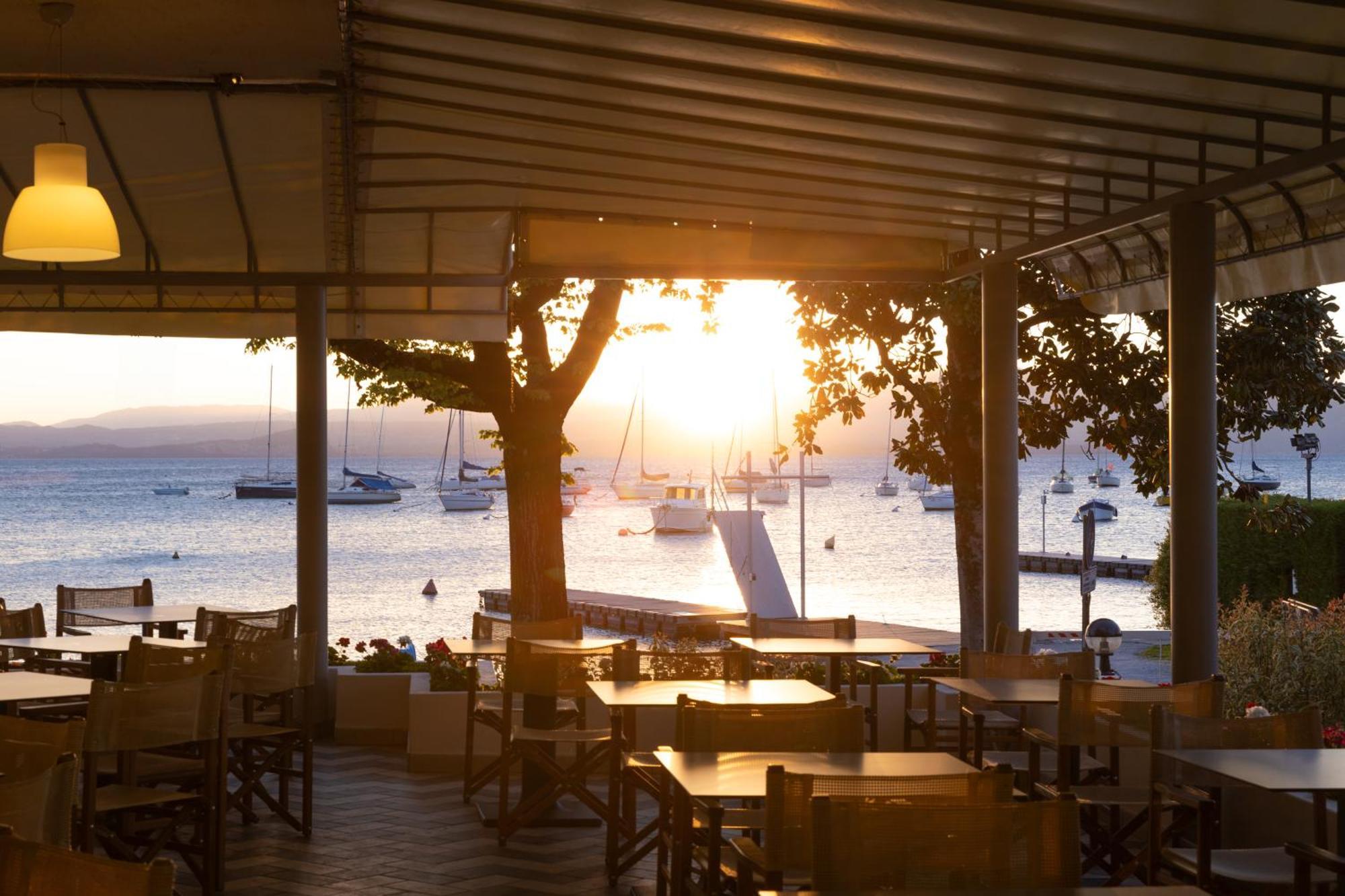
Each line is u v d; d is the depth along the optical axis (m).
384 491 106.94
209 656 6.13
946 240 9.63
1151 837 4.75
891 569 53.41
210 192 8.77
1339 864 3.76
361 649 10.56
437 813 7.62
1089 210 8.16
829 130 7.17
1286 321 13.02
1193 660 6.76
